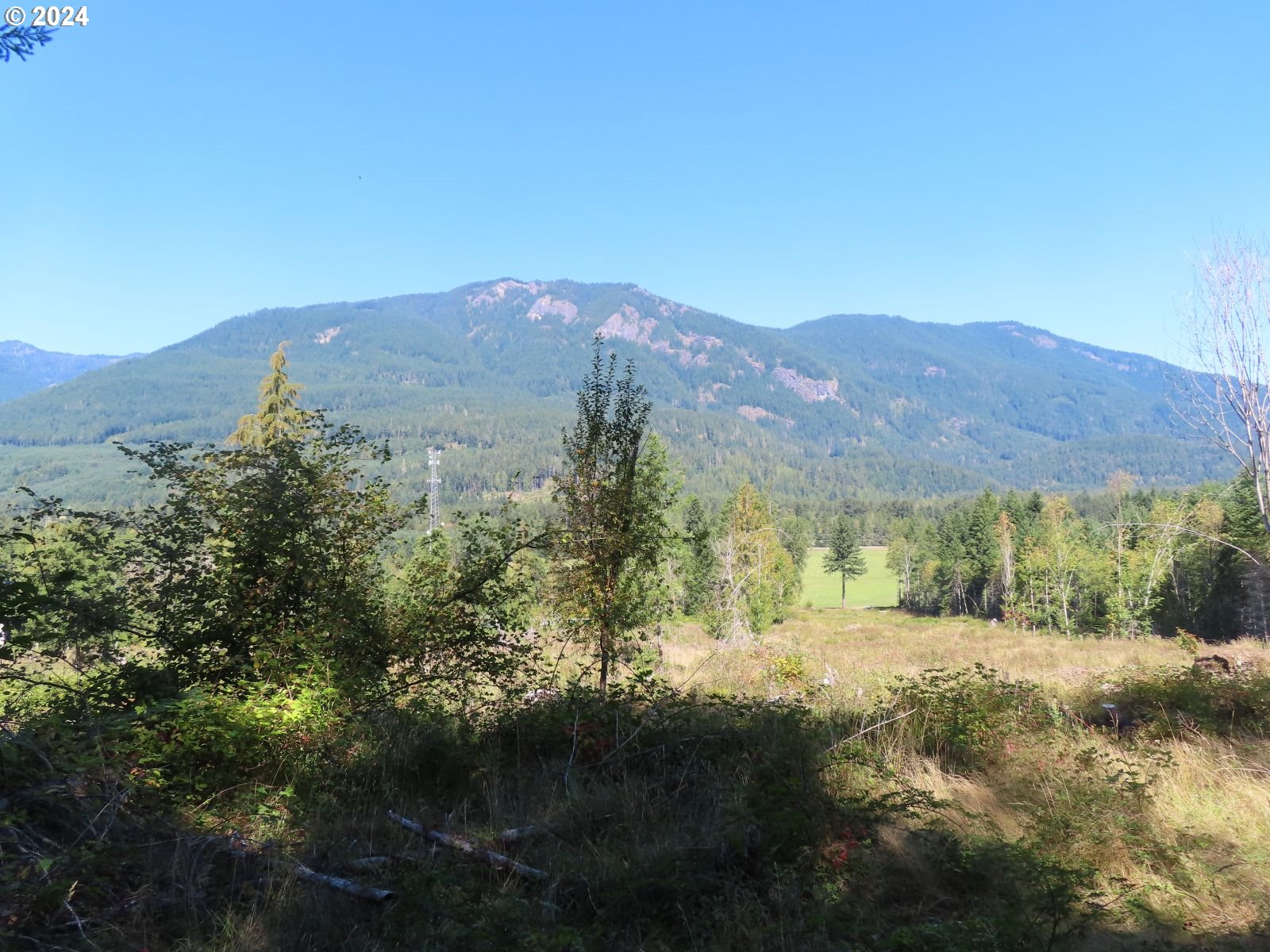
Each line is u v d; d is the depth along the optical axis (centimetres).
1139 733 655
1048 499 7288
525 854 408
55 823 362
